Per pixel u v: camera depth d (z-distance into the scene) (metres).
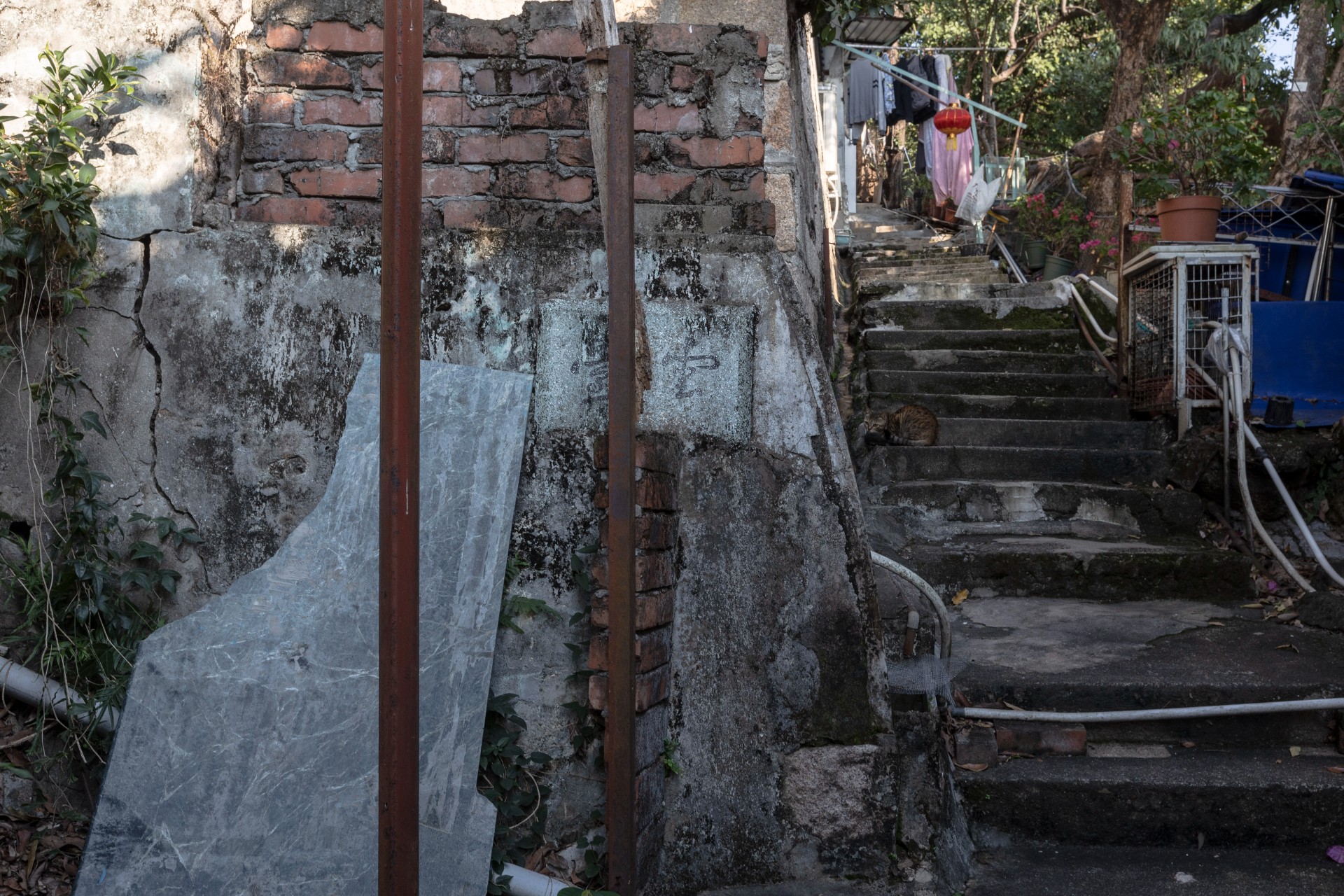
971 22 19.00
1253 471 5.21
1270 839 2.97
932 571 4.66
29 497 2.66
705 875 2.63
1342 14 11.20
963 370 7.04
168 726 2.40
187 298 2.71
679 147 2.82
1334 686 3.41
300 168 2.79
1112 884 2.73
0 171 2.48
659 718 2.59
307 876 2.29
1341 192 6.84
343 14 2.79
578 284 2.71
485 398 2.64
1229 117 6.52
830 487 2.70
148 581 2.64
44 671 2.54
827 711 2.67
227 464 2.71
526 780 2.61
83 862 2.30
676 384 2.71
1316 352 5.77
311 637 2.46
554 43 2.79
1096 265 9.80
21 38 2.68
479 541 2.55
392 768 1.60
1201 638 3.97
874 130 19.75
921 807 2.77
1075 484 5.45
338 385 2.70
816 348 2.76
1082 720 3.27
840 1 4.48
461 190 2.82
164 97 2.68
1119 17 12.12
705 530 2.69
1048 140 21.02
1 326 2.67
